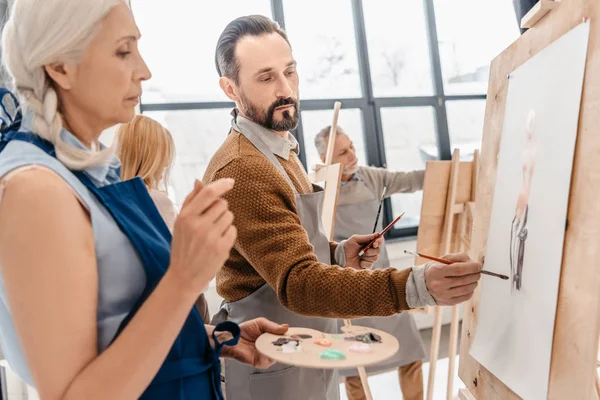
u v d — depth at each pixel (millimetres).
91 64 687
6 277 587
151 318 624
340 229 2879
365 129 4297
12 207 587
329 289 1036
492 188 1309
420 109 4480
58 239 593
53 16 661
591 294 824
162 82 3711
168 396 779
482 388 1261
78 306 599
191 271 629
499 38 4676
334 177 1835
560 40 988
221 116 3801
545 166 997
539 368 945
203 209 626
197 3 3789
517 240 1094
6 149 648
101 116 725
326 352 965
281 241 1115
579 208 871
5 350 713
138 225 759
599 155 827
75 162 686
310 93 4219
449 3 4586
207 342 868
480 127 4664
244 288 1341
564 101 945
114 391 594
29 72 685
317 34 4234
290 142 1446
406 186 3080
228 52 1370
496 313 1175
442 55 4586
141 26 3678
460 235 2727
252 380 1315
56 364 579
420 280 989
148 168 1709
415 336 2648
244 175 1180
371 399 2127
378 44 4402
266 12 4020
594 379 816
